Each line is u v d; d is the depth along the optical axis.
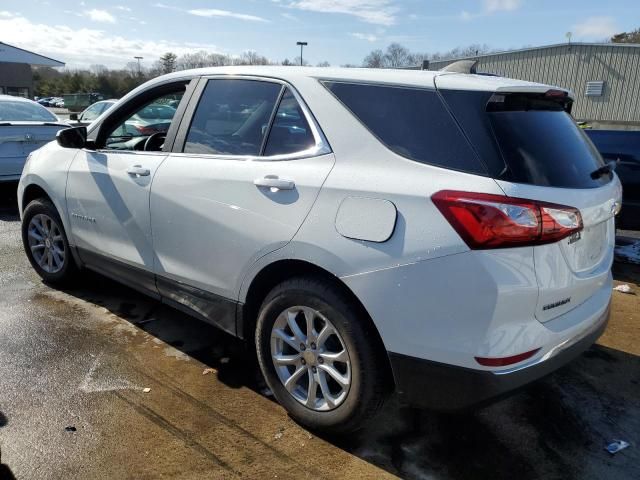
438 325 2.16
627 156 5.93
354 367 2.41
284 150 2.71
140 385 3.06
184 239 3.10
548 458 2.57
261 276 2.77
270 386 2.82
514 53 29.94
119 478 2.33
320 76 2.71
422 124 2.33
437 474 2.43
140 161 3.42
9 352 3.38
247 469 2.41
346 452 2.56
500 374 2.11
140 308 4.15
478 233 2.06
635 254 5.91
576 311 2.42
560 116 2.67
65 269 4.28
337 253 2.37
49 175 4.14
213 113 3.13
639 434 2.77
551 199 2.14
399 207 2.23
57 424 2.67
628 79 27.02
